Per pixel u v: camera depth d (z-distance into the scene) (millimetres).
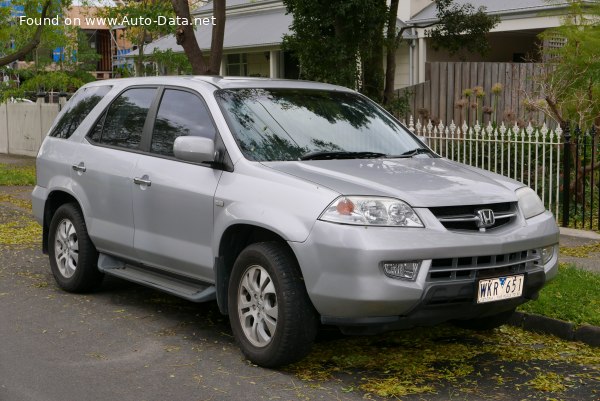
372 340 6059
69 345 5922
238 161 5648
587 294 6832
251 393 4914
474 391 4988
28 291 7594
